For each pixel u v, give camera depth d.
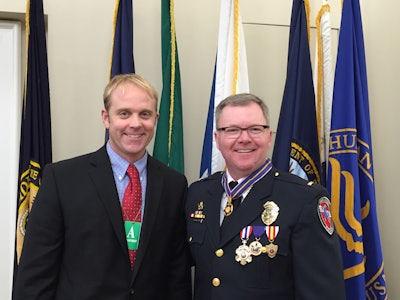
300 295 1.11
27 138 1.67
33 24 1.70
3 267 1.88
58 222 1.24
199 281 1.23
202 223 1.26
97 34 1.94
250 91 2.04
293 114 1.68
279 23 2.07
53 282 1.24
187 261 1.40
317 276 1.10
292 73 1.71
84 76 1.93
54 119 1.90
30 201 1.66
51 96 1.90
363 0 2.02
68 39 1.91
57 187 1.26
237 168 1.24
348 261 1.56
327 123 1.76
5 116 1.92
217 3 2.02
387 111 1.84
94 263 1.21
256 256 1.14
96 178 1.28
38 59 1.71
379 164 1.90
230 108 1.23
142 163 1.35
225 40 1.72
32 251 1.22
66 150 1.91
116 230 1.23
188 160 1.99
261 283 1.13
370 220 1.61
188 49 2.00
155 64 1.97
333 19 2.06
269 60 2.06
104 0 1.94
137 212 1.29
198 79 2.00
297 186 1.21
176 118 1.76
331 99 1.76
